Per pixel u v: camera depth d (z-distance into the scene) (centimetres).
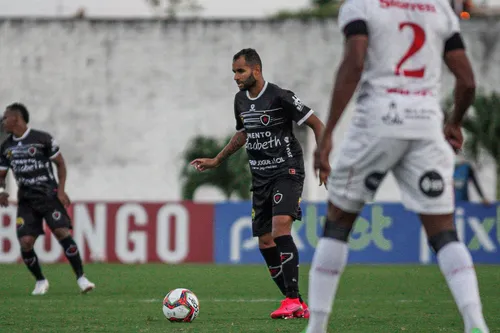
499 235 6097
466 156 8781
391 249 6156
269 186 2928
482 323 1773
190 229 6212
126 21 10144
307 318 2825
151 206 6225
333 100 1772
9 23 10188
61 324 2669
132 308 3241
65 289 4256
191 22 10112
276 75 10069
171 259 6212
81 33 10162
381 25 1803
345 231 1866
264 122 2891
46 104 10181
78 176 10156
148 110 10150
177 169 10119
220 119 10119
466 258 1814
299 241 6128
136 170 10156
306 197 9456
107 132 10150
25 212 4016
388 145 1788
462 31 9769
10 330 2502
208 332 2433
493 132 8700
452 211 1845
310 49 10044
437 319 2838
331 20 10044
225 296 3862
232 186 8594
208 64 10112
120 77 10150
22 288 4325
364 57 1775
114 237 6209
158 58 10131
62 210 4034
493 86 9744
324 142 1789
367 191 1827
